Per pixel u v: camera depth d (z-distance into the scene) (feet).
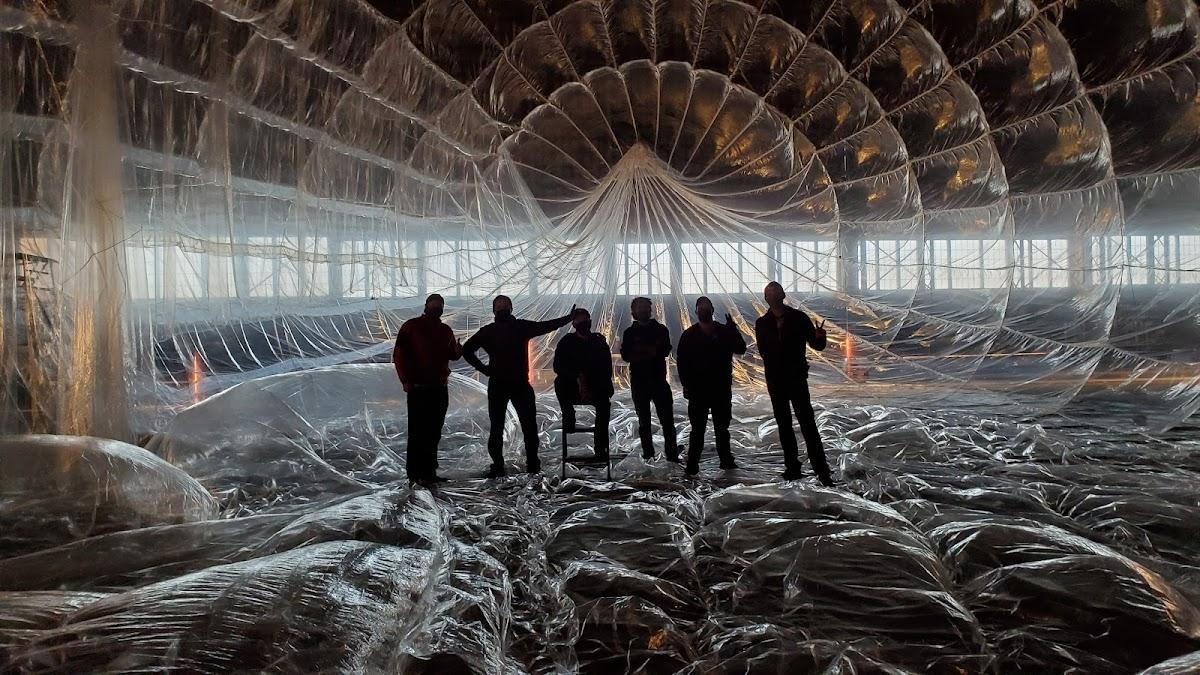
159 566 11.98
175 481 16.11
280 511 16.60
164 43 21.57
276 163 30.12
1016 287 35.40
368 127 34.35
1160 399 30.58
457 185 44.14
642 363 24.57
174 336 25.68
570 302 52.08
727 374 22.56
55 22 18.58
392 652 8.47
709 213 53.16
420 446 21.91
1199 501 17.19
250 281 31.96
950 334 40.70
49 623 8.14
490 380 23.07
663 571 12.55
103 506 14.42
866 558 11.53
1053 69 29.78
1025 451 24.64
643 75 45.03
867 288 45.83
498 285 47.62
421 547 13.10
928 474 20.92
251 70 25.62
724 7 38.96
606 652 9.69
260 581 8.82
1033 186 33.58
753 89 43.98
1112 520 15.60
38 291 19.04
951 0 32.09
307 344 35.35
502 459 23.17
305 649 7.60
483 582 11.74
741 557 12.91
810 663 9.07
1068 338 34.09
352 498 16.74
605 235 52.11
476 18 35.42
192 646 7.25
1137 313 30.86
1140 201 29.25
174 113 24.77
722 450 22.80
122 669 6.86
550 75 42.68
